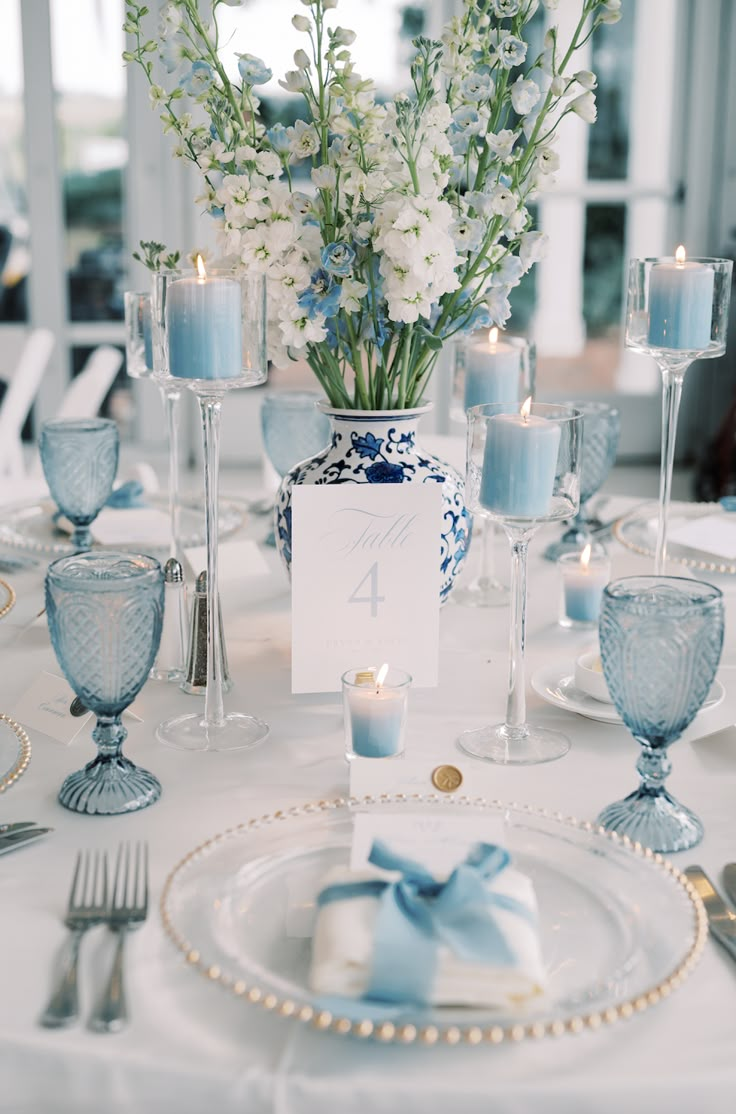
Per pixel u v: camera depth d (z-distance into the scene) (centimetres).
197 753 121
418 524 132
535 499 115
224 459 513
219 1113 76
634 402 519
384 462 138
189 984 84
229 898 90
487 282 142
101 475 171
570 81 129
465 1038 74
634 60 476
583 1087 75
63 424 171
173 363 120
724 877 96
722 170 493
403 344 135
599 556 159
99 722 111
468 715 130
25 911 92
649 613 98
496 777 115
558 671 139
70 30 458
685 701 100
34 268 480
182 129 133
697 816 107
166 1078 76
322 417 191
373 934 80
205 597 136
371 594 133
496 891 84
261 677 141
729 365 512
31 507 197
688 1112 76
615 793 112
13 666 142
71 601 103
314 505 130
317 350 139
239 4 130
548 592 170
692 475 513
